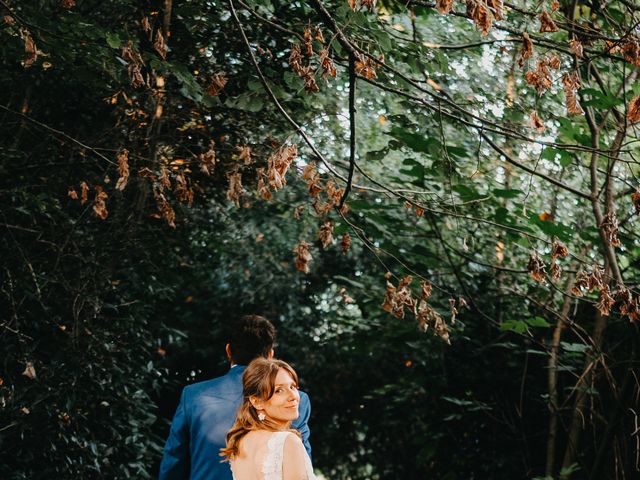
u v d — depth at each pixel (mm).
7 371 5711
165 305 8930
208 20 5461
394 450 11172
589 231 6352
